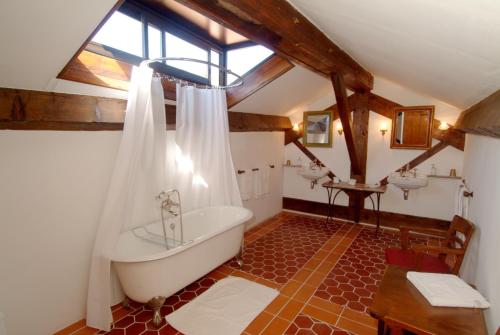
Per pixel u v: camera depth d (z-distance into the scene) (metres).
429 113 4.30
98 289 2.35
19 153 2.01
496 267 1.65
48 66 1.86
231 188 3.71
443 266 2.53
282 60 3.46
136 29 2.75
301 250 3.92
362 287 3.00
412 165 4.56
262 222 5.12
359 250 3.93
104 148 2.53
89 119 2.30
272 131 5.20
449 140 4.27
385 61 2.73
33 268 2.15
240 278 3.16
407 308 1.56
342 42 2.75
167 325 2.42
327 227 4.85
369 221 4.98
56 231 2.26
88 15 1.58
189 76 3.41
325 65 2.96
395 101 4.58
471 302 1.57
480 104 2.37
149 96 2.58
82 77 2.22
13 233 2.02
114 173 2.44
